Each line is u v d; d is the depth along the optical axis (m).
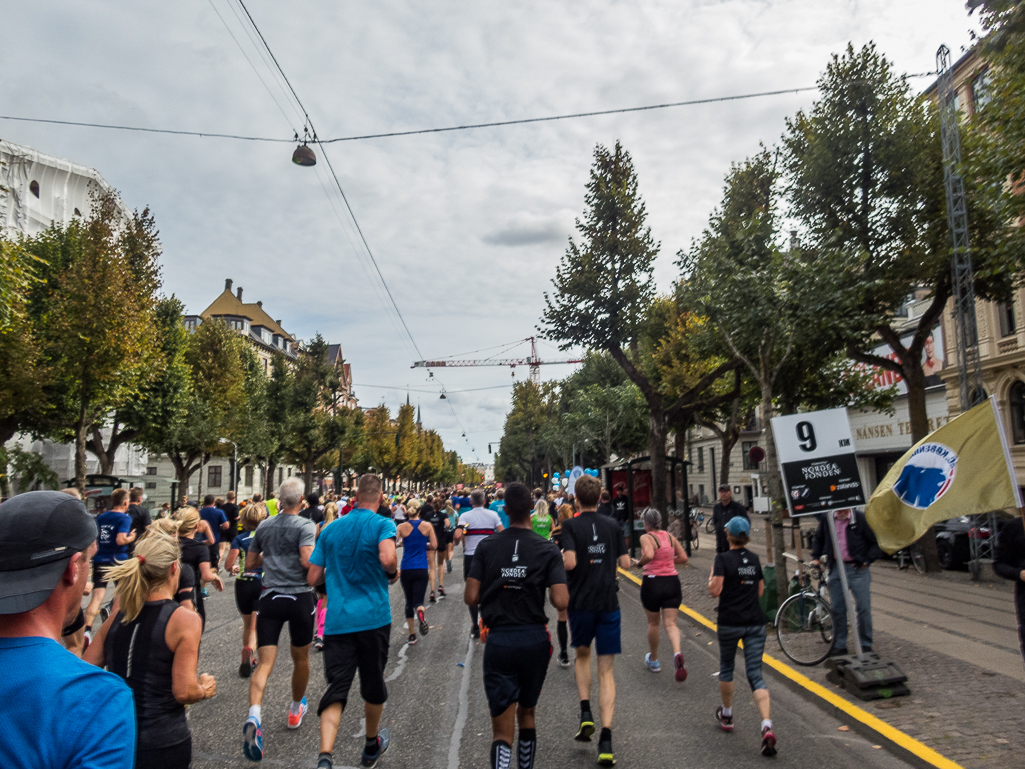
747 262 10.40
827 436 6.83
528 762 4.07
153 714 2.74
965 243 14.09
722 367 17.44
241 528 7.39
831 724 5.52
